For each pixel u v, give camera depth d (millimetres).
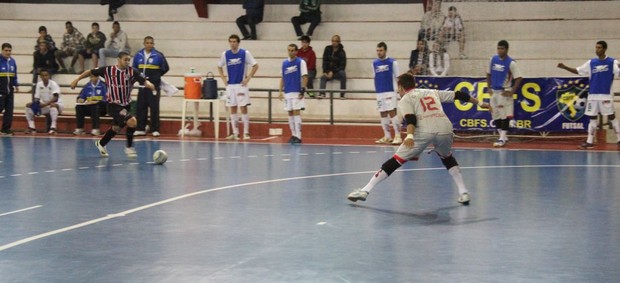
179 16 28500
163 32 27938
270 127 23203
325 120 23328
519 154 18109
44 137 22281
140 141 21094
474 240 8812
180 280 7125
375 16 27016
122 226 9547
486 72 21953
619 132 20000
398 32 26312
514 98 21094
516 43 24828
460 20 24125
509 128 20969
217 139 21938
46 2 30281
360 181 13531
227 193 12156
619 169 15219
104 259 7883
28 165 15625
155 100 22484
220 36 27641
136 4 29281
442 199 11664
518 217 10219
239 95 21953
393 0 27781
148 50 22438
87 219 9992
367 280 7113
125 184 13070
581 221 9953
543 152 18578
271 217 10180
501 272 7398
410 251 8266
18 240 8750
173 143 20609
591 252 8234
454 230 9383
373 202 11383
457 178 11320
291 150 19016
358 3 28094
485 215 10367
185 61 26594
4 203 11211
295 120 21031
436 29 24391
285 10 27688
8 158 16859
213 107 23750
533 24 25156
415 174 14430
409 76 11188
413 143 10930
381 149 19359
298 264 7691
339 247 8438
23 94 26172
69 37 26703
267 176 14148
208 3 28422
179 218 10086
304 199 11617
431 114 11047
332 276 7250
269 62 25984
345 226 9609
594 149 19234
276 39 27000
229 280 7125
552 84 20953
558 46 24594
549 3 25344
